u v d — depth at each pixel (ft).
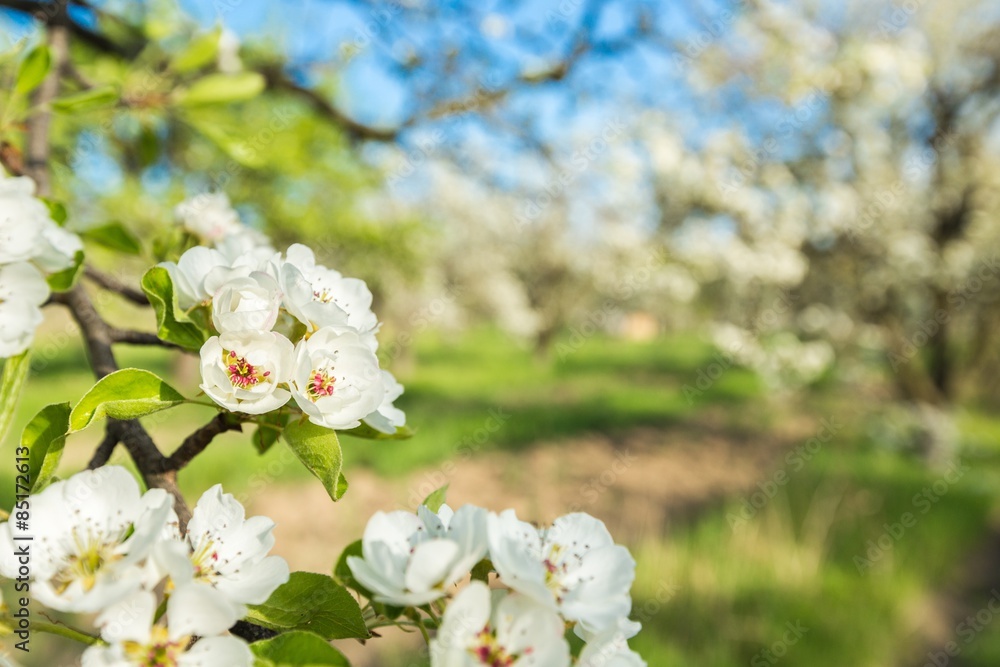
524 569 2.67
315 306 3.15
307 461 3.16
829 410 40.73
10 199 3.51
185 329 3.24
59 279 3.87
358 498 22.27
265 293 3.10
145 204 10.69
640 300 41.22
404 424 3.65
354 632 3.01
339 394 3.20
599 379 53.21
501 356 65.57
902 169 30.25
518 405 40.09
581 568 3.03
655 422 38.14
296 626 2.98
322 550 18.25
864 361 36.35
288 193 16.75
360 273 29.68
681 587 17.62
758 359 32.45
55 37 6.29
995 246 35.88
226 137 7.04
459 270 54.70
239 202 15.33
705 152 27.76
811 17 23.86
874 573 19.69
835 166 29.04
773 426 38.27
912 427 34.35
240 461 21.90
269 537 3.06
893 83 24.59
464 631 2.60
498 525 2.75
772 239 30.12
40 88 5.56
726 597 17.34
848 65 23.43
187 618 2.52
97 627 2.60
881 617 17.51
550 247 56.49
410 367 49.65
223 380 3.02
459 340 69.31
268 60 10.76
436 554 2.72
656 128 26.58
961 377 46.32
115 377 3.11
